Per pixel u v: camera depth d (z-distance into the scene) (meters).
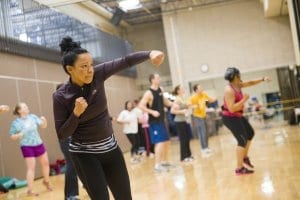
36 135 6.64
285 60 17.48
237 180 5.39
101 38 15.36
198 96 9.57
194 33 18.17
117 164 2.49
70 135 2.29
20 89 9.72
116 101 15.92
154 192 5.36
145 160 10.32
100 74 2.40
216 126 16.70
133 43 20.61
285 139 10.11
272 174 5.45
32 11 10.62
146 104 7.13
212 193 4.78
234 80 5.54
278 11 16.58
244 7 17.84
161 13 18.95
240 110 5.66
